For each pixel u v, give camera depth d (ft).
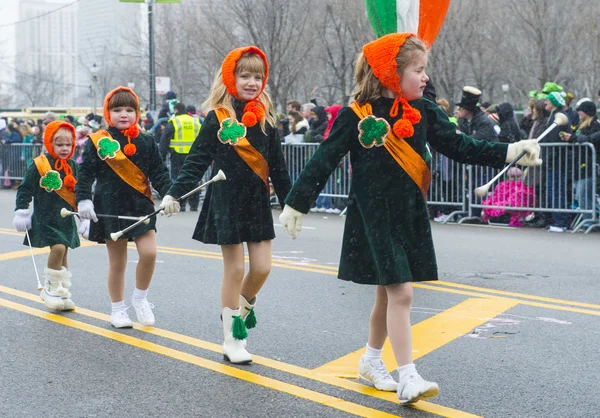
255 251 16.62
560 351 17.24
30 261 29.73
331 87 87.45
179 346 18.08
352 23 77.30
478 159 14.06
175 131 47.65
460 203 41.04
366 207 13.78
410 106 13.76
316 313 20.92
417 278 13.84
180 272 27.02
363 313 20.85
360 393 14.69
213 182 15.93
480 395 14.53
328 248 32.19
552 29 76.89
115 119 19.40
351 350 17.52
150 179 19.71
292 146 46.88
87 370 16.34
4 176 68.64
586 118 36.83
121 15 168.76
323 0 79.61
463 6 77.66
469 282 24.85
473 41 78.54
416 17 25.54
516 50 80.84
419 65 13.60
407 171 13.71
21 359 17.16
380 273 13.53
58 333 19.33
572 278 25.35
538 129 38.17
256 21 78.74
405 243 13.78
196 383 15.43
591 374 15.67
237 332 16.46
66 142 21.45
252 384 15.29
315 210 47.29
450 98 78.59
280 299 22.59
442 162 41.32
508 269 27.12
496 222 40.40
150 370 16.29
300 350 17.58
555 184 37.24
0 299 23.16
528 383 15.17
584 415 13.53
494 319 20.06
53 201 21.35
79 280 25.82
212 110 16.62
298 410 13.83
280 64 79.20
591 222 36.65
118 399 14.58
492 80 88.12
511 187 38.86
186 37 103.91
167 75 110.63
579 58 79.71
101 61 173.99
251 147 16.35
